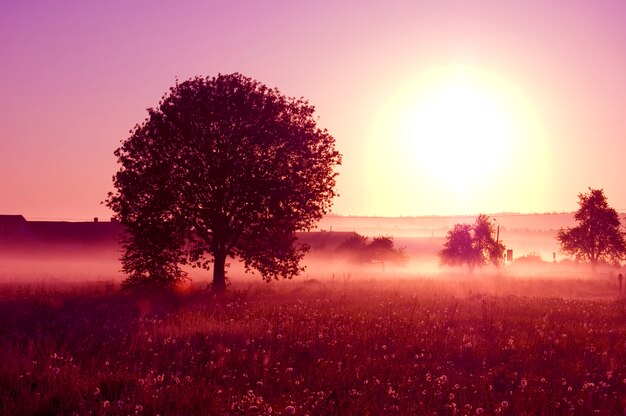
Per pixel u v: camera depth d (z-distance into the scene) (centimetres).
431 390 1144
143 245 3306
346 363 1362
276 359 1399
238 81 3478
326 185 3550
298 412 982
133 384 1128
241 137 3372
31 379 1159
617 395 1132
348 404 1013
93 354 1449
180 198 3372
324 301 2692
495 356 1484
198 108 3362
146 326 1883
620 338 1762
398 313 2244
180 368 1307
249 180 3322
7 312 2342
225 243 3462
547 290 3847
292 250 3559
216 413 961
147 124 3434
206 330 1752
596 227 8306
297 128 3497
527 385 1199
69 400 1040
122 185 3353
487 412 998
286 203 3412
